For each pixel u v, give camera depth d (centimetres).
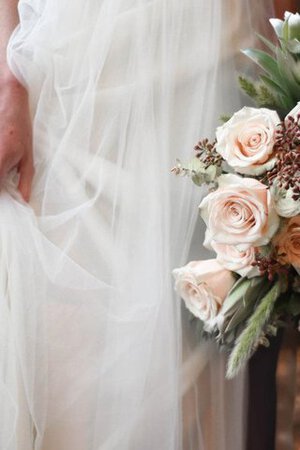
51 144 99
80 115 98
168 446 93
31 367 89
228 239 81
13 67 99
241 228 81
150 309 94
